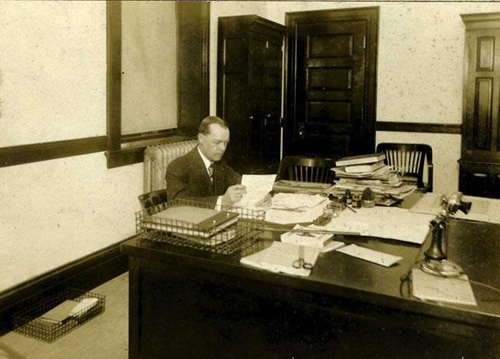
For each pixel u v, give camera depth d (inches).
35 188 110.1
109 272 133.0
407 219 80.9
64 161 117.5
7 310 103.4
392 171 105.8
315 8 214.4
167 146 148.2
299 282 56.8
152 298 68.6
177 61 176.9
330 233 72.1
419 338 52.9
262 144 197.9
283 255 62.4
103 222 131.7
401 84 202.7
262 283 60.2
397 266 60.9
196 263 62.9
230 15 192.9
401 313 53.2
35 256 111.4
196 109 177.0
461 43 190.9
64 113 117.2
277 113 211.9
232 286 62.3
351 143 215.3
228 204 80.5
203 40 173.5
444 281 55.4
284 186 108.1
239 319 62.8
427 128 199.0
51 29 111.8
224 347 64.4
